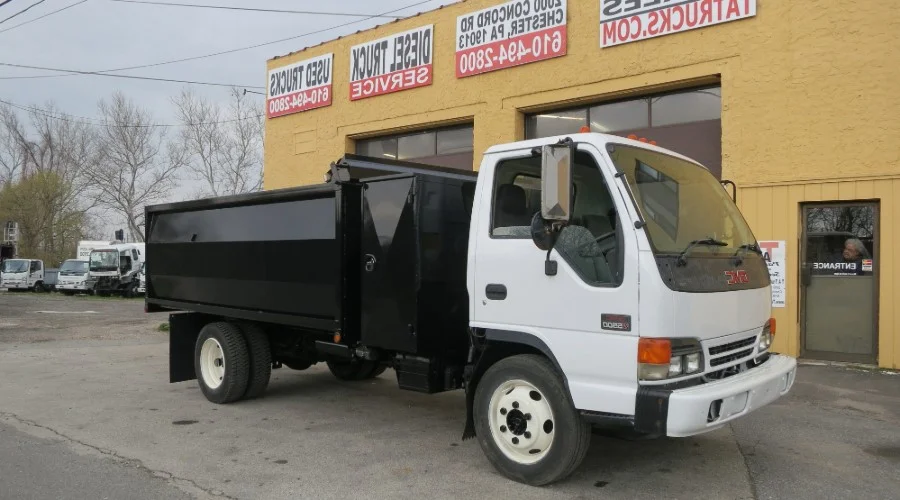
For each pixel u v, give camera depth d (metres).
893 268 8.83
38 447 5.82
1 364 10.43
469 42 13.31
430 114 14.05
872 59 8.98
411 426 6.57
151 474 5.11
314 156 16.56
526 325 4.73
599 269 4.41
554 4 12.05
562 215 4.23
